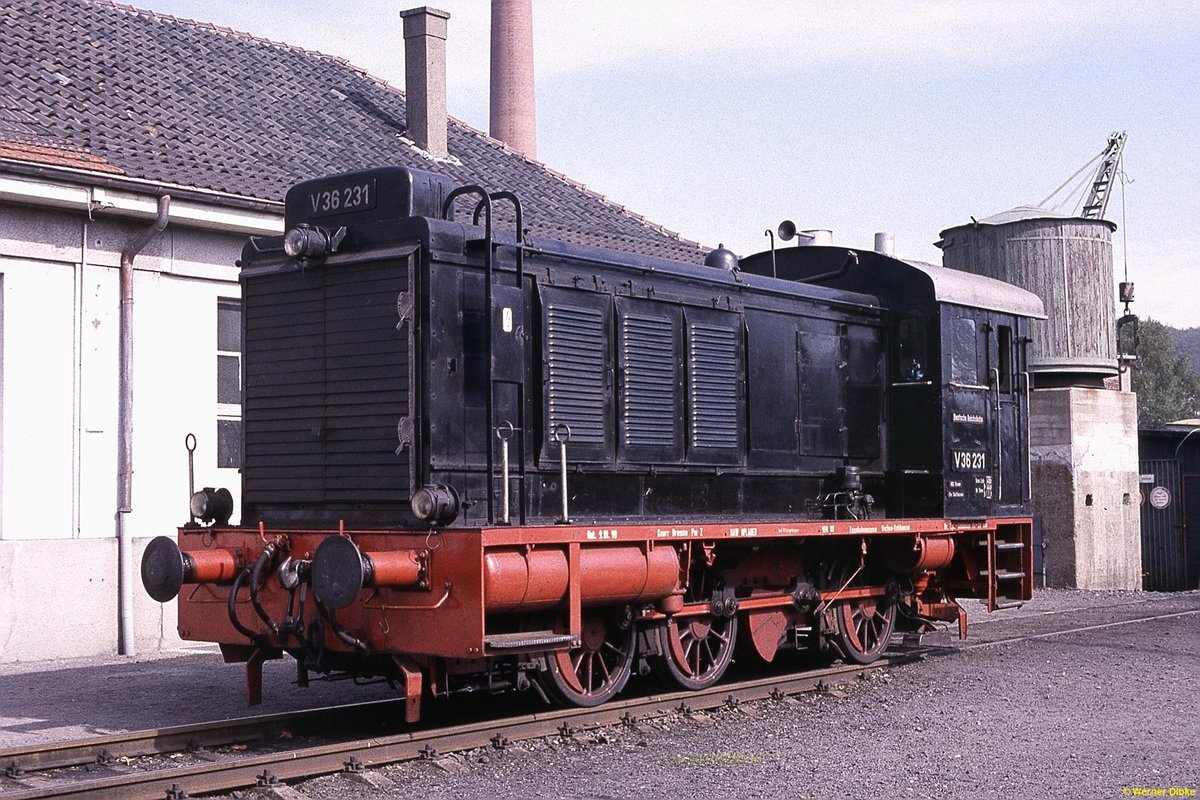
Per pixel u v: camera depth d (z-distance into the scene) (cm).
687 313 1058
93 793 637
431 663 812
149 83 1565
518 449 897
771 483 1129
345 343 874
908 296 1258
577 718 866
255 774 695
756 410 1112
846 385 1221
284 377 905
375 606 810
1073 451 2267
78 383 1265
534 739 827
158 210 1285
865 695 1037
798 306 1178
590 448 956
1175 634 1473
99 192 1239
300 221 923
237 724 812
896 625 1340
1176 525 2659
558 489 933
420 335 841
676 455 1034
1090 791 703
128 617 1276
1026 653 1302
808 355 1177
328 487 876
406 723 884
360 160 1681
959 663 1228
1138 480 2439
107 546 1275
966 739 851
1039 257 2356
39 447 1236
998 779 730
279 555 841
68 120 1343
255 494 916
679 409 1042
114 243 1297
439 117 1888
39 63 1452
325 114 1805
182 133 1459
